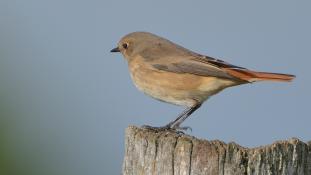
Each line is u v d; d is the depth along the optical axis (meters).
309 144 8.81
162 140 8.95
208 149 8.59
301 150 8.68
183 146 8.71
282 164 8.56
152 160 9.02
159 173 8.91
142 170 9.16
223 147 8.56
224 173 8.48
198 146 8.63
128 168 9.45
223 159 8.50
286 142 8.65
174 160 8.77
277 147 8.56
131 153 9.41
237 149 8.53
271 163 8.52
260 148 8.54
